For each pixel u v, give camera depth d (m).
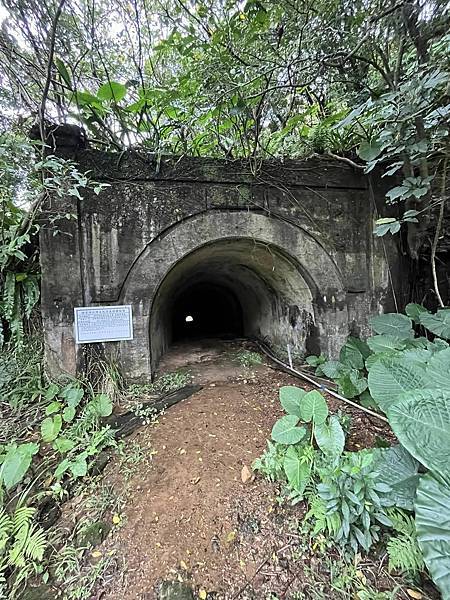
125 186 4.51
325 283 5.32
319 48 3.91
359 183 5.36
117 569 2.41
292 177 5.10
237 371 5.69
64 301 4.36
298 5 3.69
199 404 4.32
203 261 6.22
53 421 3.69
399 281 5.58
